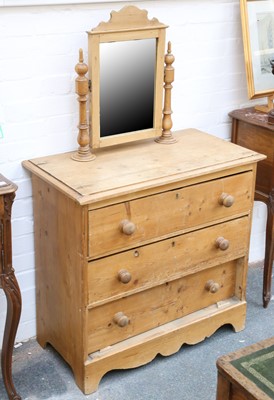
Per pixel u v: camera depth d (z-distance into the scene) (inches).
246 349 78.9
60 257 96.3
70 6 96.7
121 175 93.8
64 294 97.4
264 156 104.0
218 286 106.7
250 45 113.2
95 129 98.7
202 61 114.0
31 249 105.0
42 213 98.9
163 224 96.3
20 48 94.6
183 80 113.0
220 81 117.4
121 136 101.8
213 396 97.6
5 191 82.7
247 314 117.8
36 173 95.6
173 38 109.3
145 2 104.0
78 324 95.1
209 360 105.4
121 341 100.3
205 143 108.1
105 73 97.3
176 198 96.2
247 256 109.5
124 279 93.0
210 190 99.7
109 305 96.6
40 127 100.1
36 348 107.8
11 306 89.3
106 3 99.9
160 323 104.0
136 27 98.0
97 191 88.4
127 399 96.6
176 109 114.1
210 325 108.2
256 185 116.5
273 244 115.7
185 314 106.9
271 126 110.5
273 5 115.3
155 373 102.2
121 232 92.0
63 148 103.4
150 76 102.3
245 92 121.4
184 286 104.7
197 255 102.6
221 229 104.0
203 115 117.8
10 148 98.4
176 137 110.9
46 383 99.5
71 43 98.7
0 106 95.5
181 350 107.7
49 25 95.8
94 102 97.3
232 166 99.7
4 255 86.4
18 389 98.0
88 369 96.0
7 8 91.5
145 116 104.0
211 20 112.2
